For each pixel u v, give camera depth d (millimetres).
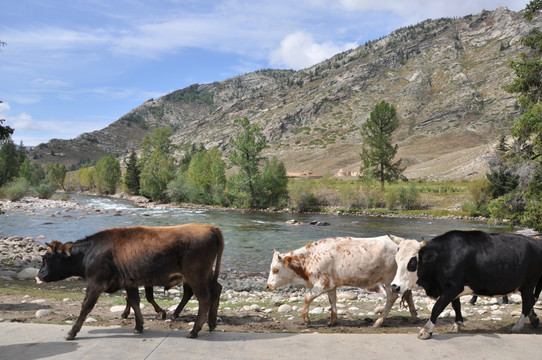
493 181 58594
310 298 8609
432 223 51250
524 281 7664
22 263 18750
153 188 86562
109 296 12992
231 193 73250
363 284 8594
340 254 8523
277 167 75000
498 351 6098
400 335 6863
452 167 125625
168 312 9875
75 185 133125
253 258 25625
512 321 8773
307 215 61094
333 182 78375
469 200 64375
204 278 7004
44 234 33094
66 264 7176
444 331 7965
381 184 74375
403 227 46688
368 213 63812
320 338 6660
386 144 75312
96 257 6945
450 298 7078
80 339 6574
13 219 43844
